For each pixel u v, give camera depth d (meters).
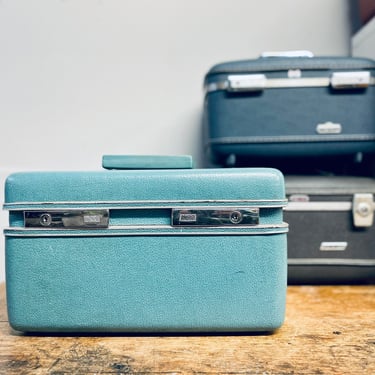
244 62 0.68
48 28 0.86
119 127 0.87
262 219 0.45
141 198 0.44
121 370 0.38
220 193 0.44
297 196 0.63
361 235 0.63
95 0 0.86
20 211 0.45
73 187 0.44
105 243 0.44
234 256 0.44
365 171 0.76
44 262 0.44
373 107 0.67
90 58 0.87
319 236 0.64
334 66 0.66
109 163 0.50
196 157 0.88
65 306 0.44
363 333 0.47
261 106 0.67
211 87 0.69
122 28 0.87
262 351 0.42
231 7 0.88
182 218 0.44
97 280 0.44
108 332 0.46
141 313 0.44
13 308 0.45
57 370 0.38
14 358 0.40
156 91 0.88
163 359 0.40
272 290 0.44
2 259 0.75
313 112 0.67
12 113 0.85
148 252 0.44
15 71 0.85
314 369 0.38
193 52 0.88
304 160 0.70
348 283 0.66
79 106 0.87
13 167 0.84
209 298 0.44
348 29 0.89
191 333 0.46
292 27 0.88
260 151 0.68
